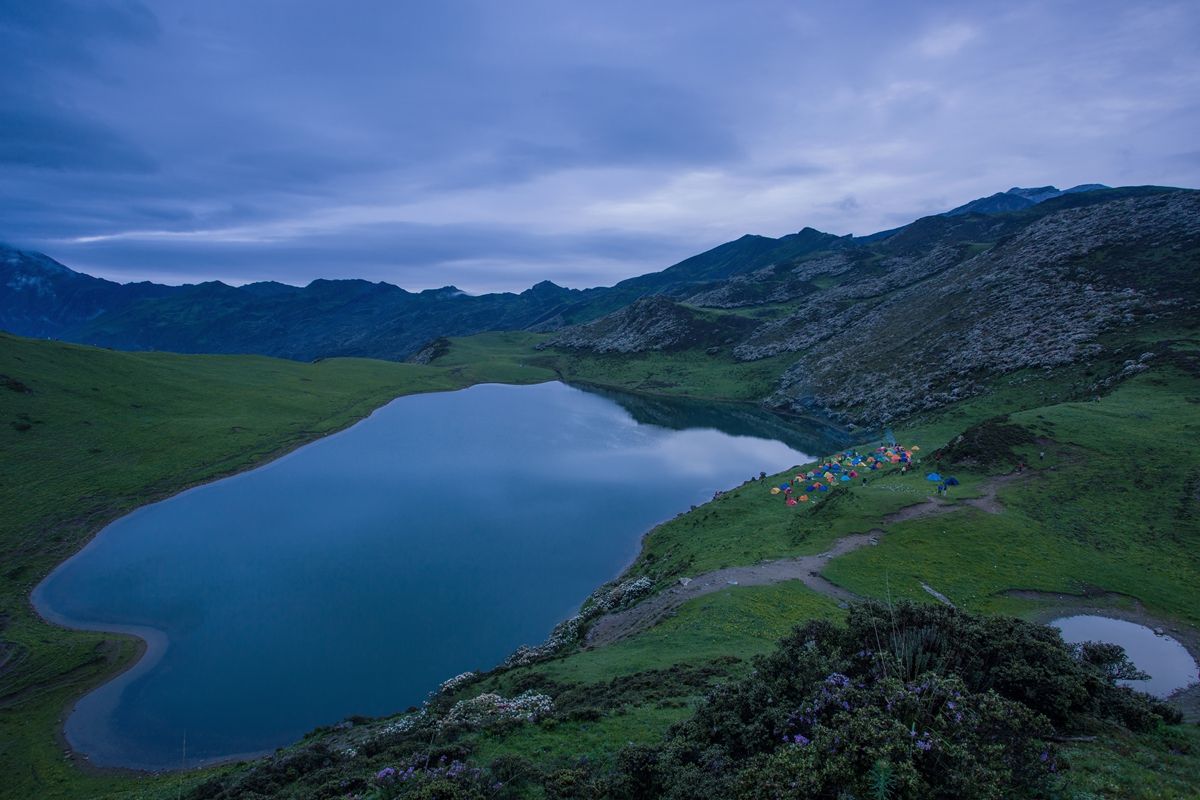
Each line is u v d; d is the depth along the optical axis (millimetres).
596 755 19625
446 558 68375
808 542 53344
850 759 11773
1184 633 38094
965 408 103062
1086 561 47406
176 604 57562
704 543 60312
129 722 41031
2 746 37938
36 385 103875
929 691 13992
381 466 105438
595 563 67188
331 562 67188
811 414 150625
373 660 48844
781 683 16844
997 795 11266
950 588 44000
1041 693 16328
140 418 107688
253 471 99312
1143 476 59062
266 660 48688
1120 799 12133
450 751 20453
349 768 21562
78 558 66750
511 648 50781
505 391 195250
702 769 14969
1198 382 80625
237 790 22859
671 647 34562
